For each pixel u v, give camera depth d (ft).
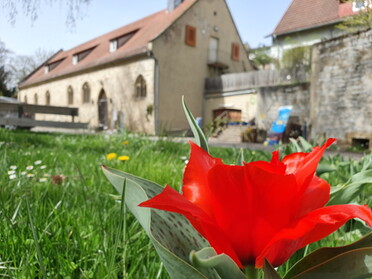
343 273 1.41
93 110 81.25
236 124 60.70
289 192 1.35
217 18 76.54
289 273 1.51
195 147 1.64
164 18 75.00
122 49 75.97
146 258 4.10
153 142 19.94
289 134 49.47
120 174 1.99
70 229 4.71
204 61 73.72
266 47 97.86
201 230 1.43
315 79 41.65
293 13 56.08
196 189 1.55
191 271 1.35
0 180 7.04
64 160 12.32
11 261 3.62
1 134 20.61
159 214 1.78
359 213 1.20
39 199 5.58
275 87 56.03
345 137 37.63
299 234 1.25
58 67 103.40
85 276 3.43
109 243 4.19
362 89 35.81
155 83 65.21
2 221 4.49
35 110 45.42
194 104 71.82
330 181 8.51
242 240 1.42
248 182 1.36
